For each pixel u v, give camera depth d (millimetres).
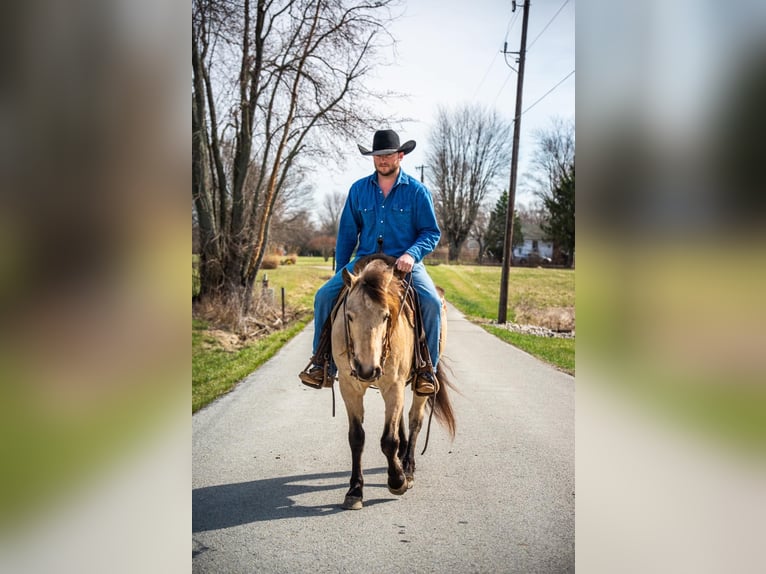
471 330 16031
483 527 3971
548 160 39781
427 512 4199
